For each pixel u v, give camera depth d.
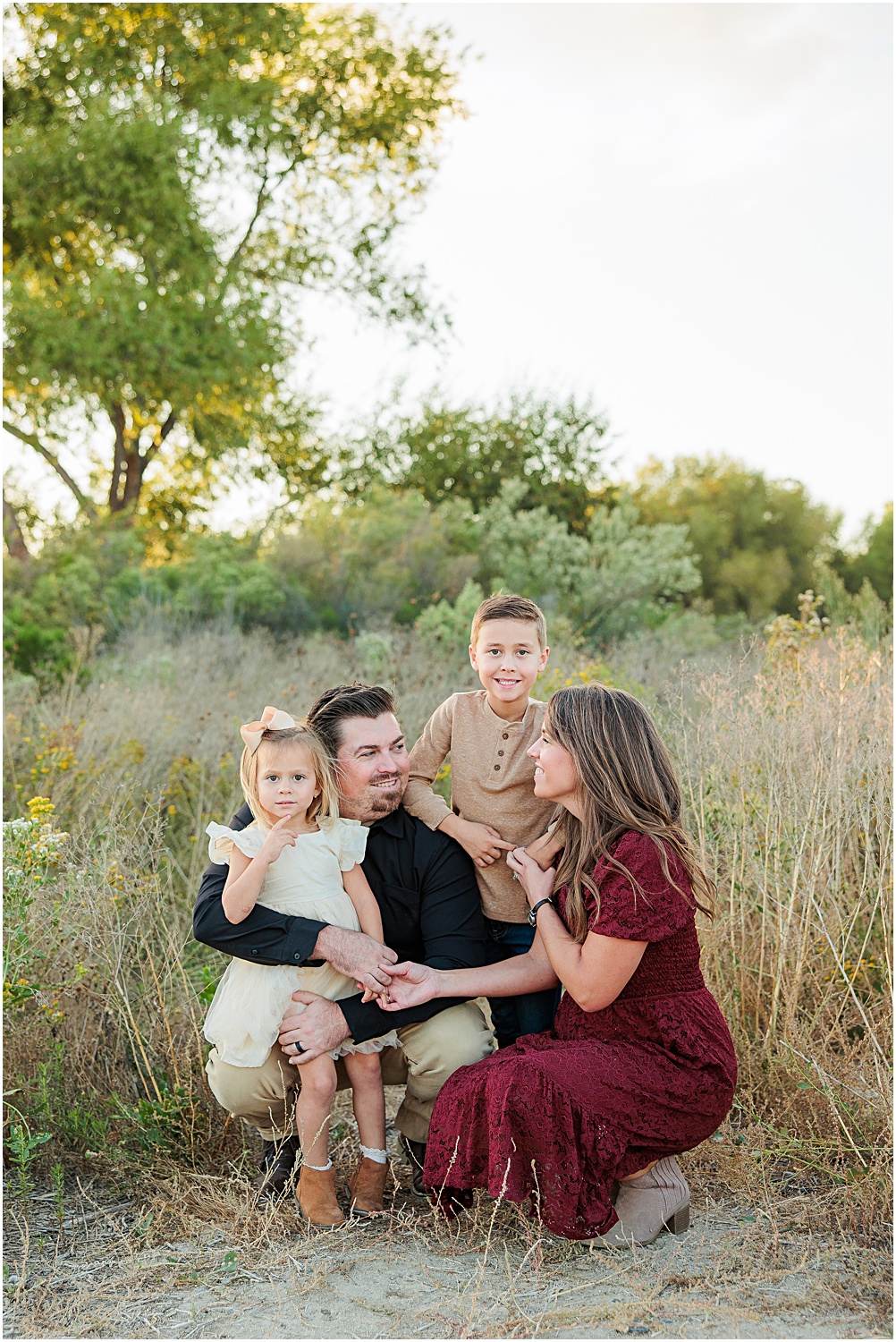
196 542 11.46
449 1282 2.32
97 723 5.52
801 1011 3.26
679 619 10.56
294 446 15.17
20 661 8.12
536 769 2.88
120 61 13.78
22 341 12.59
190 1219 2.56
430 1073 2.74
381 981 2.64
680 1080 2.48
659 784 2.67
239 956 2.71
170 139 12.85
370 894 2.86
